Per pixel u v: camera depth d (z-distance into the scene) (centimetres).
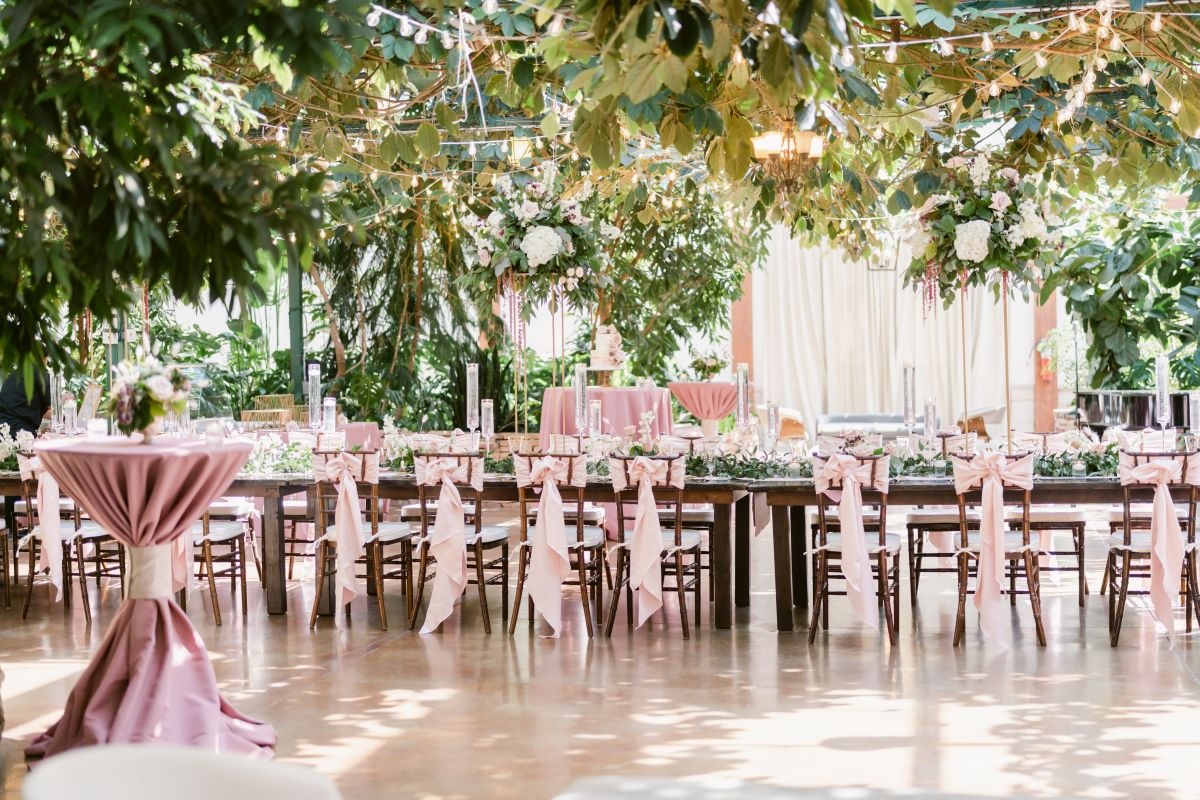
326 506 688
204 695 416
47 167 309
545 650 583
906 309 1386
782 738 440
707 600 705
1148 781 389
